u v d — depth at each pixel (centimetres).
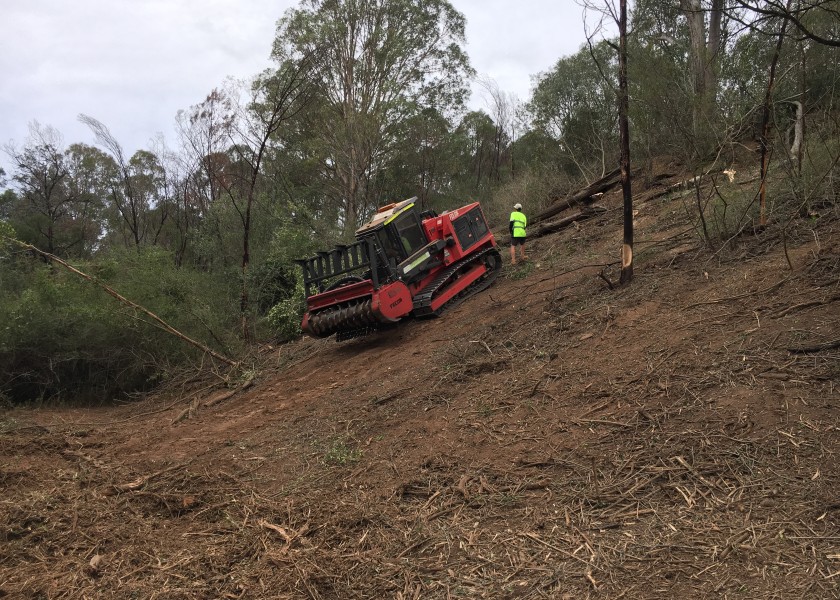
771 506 404
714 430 502
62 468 767
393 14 3055
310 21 2897
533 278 1234
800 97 959
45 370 1290
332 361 1156
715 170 1048
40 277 1362
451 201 3075
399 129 3028
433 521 492
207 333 1385
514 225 1404
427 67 3238
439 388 786
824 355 542
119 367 1332
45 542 539
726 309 703
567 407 625
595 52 2248
